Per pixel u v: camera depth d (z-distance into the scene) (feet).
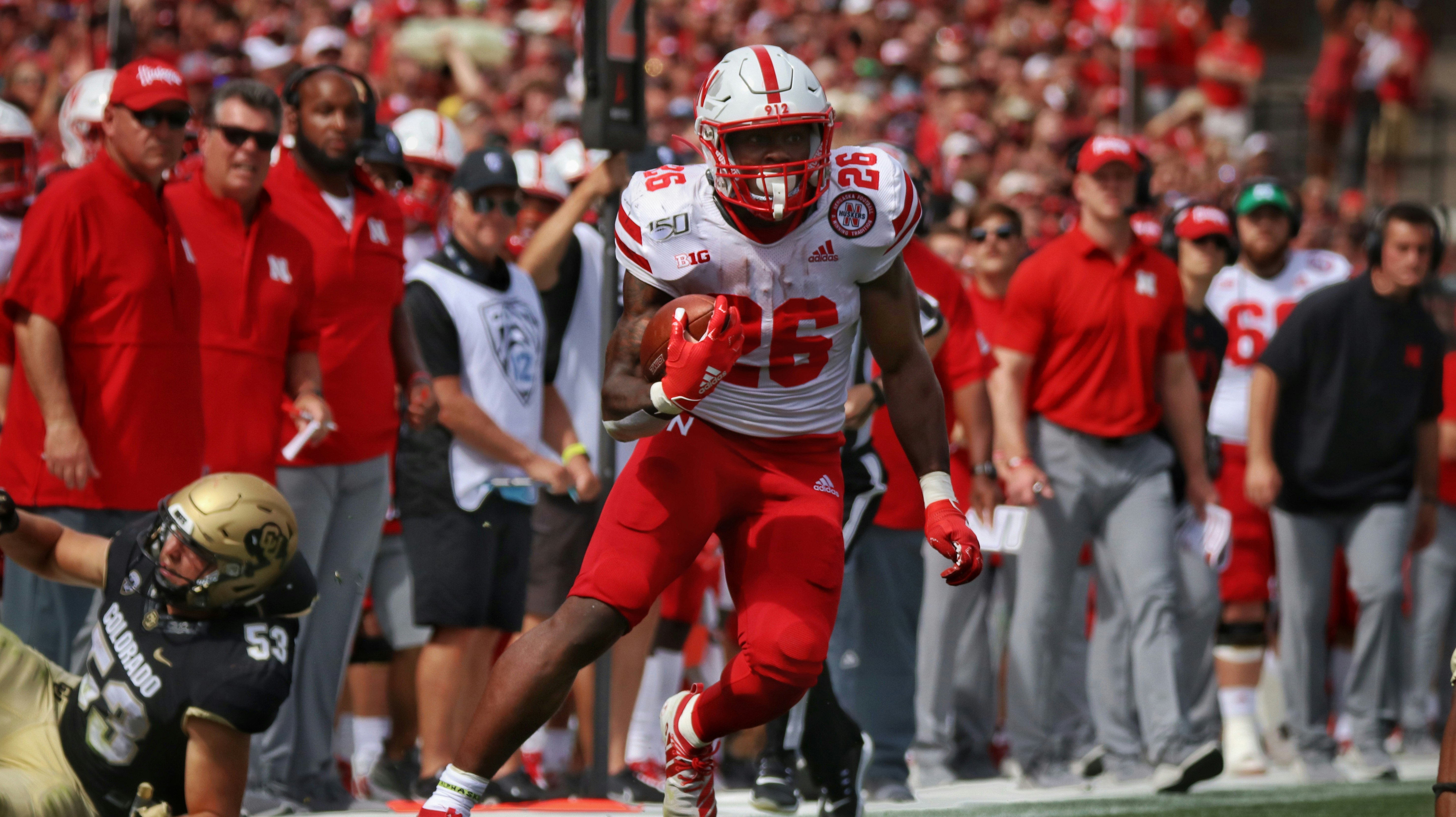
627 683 62.34
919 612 62.34
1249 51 181.88
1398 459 72.08
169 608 39.75
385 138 62.95
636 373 37.65
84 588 50.52
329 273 57.16
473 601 58.23
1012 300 67.92
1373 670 72.18
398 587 64.69
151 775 40.04
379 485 58.59
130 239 50.37
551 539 63.00
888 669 61.31
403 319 59.57
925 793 65.51
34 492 50.75
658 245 37.60
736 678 39.50
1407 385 71.82
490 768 37.88
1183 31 179.32
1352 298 71.36
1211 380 76.07
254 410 54.19
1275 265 83.30
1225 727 78.23
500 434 58.59
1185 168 145.18
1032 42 179.93
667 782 41.65
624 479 39.27
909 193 38.96
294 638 40.70
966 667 72.33
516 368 60.70
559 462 64.64
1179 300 69.10
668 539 38.63
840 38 172.35
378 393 58.34
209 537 38.42
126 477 50.47
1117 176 66.85
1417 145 182.91
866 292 39.83
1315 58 220.02
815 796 56.90
